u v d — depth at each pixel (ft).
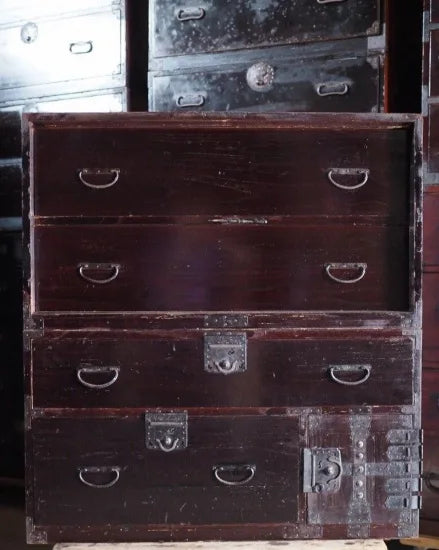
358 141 5.41
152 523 5.47
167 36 7.01
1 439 7.69
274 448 5.43
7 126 7.59
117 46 7.09
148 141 5.41
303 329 5.41
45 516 5.46
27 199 5.41
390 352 5.42
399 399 5.43
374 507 5.44
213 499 5.45
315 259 5.46
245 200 5.44
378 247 5.46
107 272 5.47
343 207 5.44
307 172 5.42
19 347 7.56
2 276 7.59
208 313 5.41
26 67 7.48
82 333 5.41
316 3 6.50
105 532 5.48
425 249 6.36
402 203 5.43
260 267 5.47
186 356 5.41
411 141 5.38
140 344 5.41
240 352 5.39
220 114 5.32
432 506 6.43
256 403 5.42
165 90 7.05
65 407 5.43
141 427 5.43
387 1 6.35
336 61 6.46
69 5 7.25
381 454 5.44
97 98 7.22
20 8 7.44
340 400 5.42
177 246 5.46
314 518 5.45
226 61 6.82
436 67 6.24
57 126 5.40
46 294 5.48
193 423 5.42
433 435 6.41
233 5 6.76
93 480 5.46
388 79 6.54
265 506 5.45
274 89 6.67
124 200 5.43
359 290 5.47
